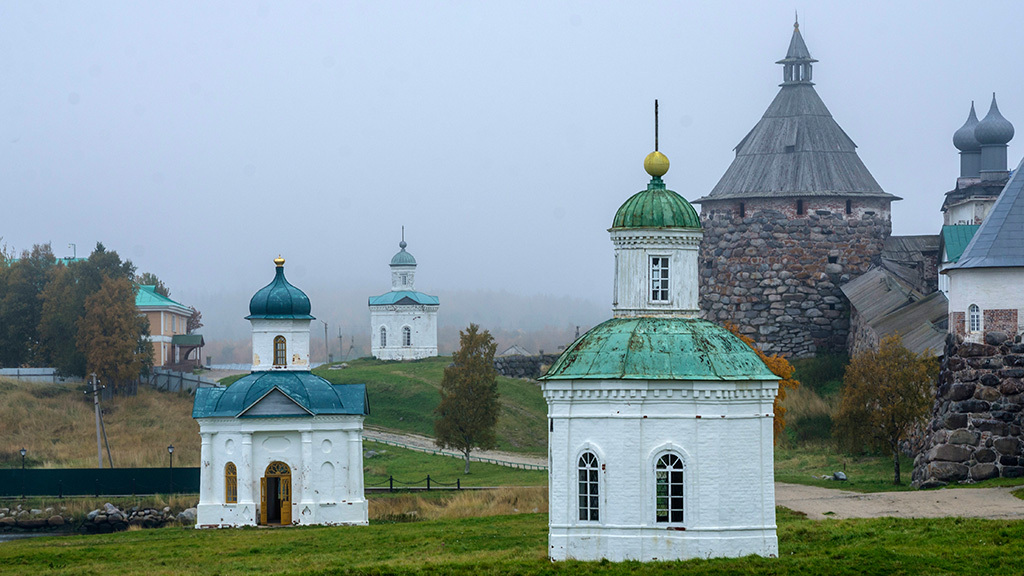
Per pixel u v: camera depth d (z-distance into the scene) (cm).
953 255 7406
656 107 3812
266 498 5909
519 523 5097
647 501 3447
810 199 8581
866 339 7706
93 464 8444
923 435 6225
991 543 3722
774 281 8575
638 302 3672
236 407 5916
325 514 5894
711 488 3438
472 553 4169
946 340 5825
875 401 6084
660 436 3447
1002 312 5544
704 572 3325
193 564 4475
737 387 3447
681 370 3447
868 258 8594
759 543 3462
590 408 3484
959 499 4897
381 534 5050
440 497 6438
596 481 3488
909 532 3997
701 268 8956
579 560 3481
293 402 5925
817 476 6309
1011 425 5503
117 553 4884
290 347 6144
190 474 7181
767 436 3478
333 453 5953
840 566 3416
